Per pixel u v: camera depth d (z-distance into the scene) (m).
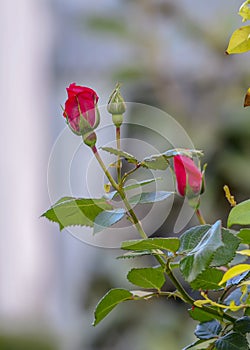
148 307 2.92
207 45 2.95
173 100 2.94
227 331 1.23
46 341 2.81
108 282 3.10
